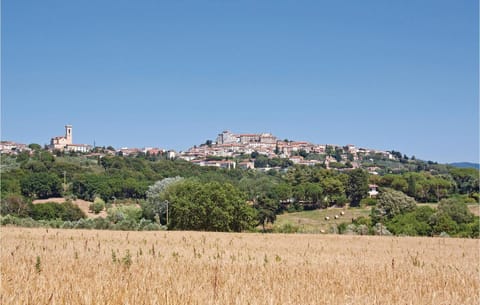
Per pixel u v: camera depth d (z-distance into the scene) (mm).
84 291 11500
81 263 19406
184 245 36219
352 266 22375
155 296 10922
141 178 160000
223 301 11195
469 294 14555
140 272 16625
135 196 147500
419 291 14617
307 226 112625
